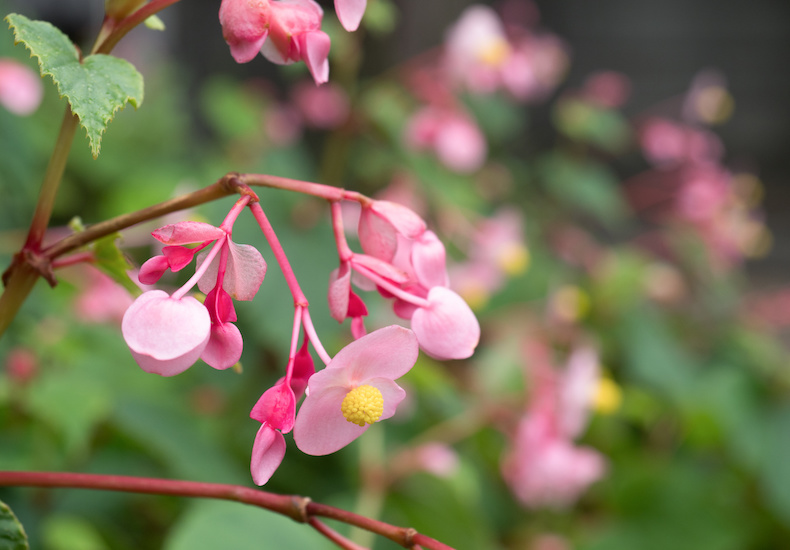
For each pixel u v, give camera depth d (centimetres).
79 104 40
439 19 137
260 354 82
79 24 179
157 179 125
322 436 39
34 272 42
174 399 75
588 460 78
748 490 98
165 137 161
